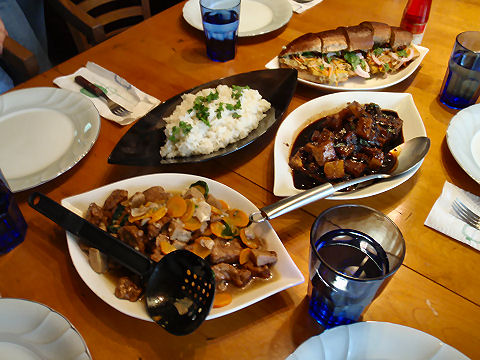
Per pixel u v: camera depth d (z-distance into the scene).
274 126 1.34
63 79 1.47
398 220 1.05
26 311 0.77
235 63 1.60
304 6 1.91
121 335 0.82
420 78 1.54
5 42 1.60
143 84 1.49
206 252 0.89
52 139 1.23
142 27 1.81
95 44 1.85
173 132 1.14
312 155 1.14
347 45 1.53
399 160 1.16
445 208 1.08
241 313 0.85
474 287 0.91
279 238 0.97
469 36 1.39
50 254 0.97
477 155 1.18
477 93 1.34
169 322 0.78
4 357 0.73
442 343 0.74
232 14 1.49
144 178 1.05
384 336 0.75
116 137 1.29
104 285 0.85
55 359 0.73
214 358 0.79
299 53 1.53
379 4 1.96
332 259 0.79
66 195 1.12
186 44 1.71
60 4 1.84
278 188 1.07
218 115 1.20
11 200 0.96
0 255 0.97
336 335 0.74
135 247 0.91
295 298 0.88
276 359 0.79
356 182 1.04
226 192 1.02
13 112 1.30
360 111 1.21
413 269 0.94
